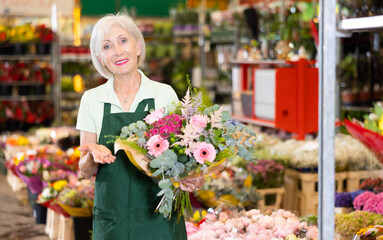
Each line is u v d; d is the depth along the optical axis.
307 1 6.63
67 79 9.93
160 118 2.25
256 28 6.76
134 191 2.35
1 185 7.10
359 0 2.88
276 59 6.03
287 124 5.71
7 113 9.57
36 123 9.78
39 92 9.85
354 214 3.11
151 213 2.36
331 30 1.90
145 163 2.19
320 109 1.94
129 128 2.24
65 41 9.92
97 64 2.54
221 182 4.33
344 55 5.34
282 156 4.62
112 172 2.37
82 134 2.49
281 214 3.57
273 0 6.75
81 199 4.18
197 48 10.45
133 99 2.48
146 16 12.01
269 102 5.84
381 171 3.93
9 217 5.58
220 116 2.29
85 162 2.39
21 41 9.52
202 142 2.16
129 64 2.41
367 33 5.23
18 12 7.64
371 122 2.60
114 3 11.66
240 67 6.85
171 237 2.37
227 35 7.78
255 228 3.26
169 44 10.80
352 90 5.23
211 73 9.38
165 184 2.10
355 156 4.25
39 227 5.21
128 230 2.35
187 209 2.39
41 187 5.21
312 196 4.53
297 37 5.88
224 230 3.32
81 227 4.20
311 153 4.55
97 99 2.46
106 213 2.37
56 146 6.50
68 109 10.02
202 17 9.38
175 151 2.19
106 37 2.40
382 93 5.25
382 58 5.25
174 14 10.30
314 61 5.71
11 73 9.59
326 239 1.95
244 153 2.29
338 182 4.28
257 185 4.53
